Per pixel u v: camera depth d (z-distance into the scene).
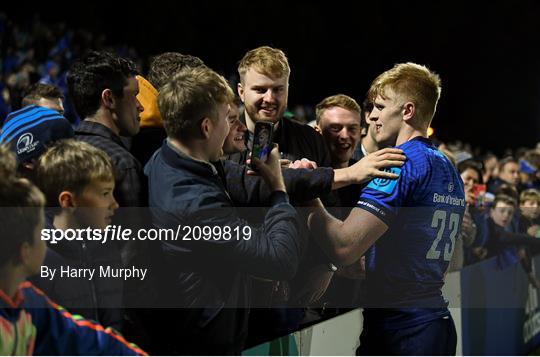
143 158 2.11
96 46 11.17
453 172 2.10
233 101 2.09
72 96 1.96
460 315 3.36
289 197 1.96
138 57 12.58
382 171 1.96
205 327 1.68
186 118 1.66
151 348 1.72
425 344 1.97
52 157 1.59
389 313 2.01
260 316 2.13
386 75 2.10
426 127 2.08
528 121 18.38
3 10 11.19
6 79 8.33
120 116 1.95
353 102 2.69
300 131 2.49
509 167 5.79
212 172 1.71
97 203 1.59
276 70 2.31
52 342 1.39
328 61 15.97
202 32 13.79
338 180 1.99
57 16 11.76
